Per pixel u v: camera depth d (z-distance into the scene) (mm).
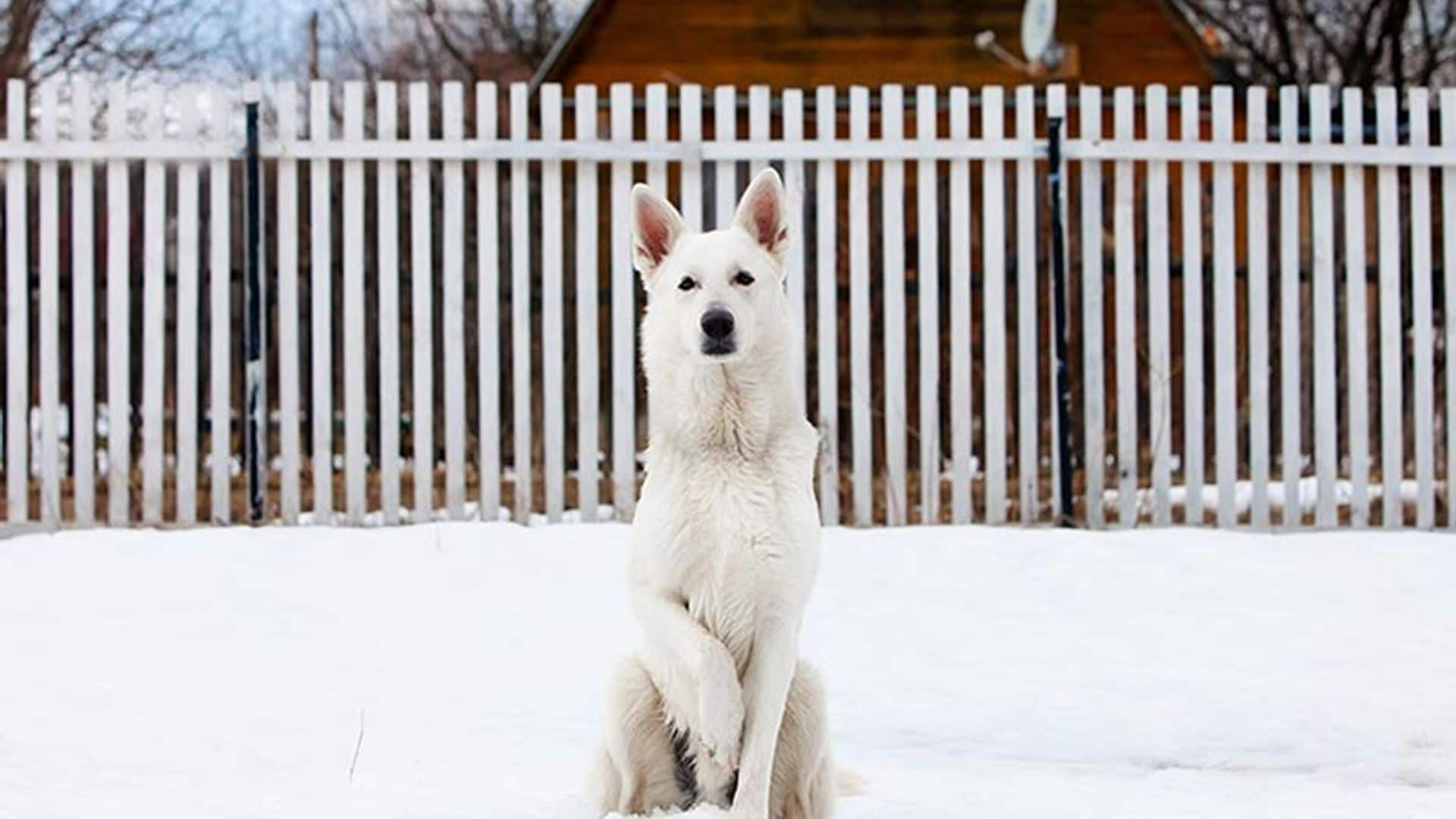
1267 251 10344
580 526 9281
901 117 10266
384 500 10172
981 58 15750
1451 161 10383
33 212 11836
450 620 7879
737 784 5059
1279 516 10805
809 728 5133
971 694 6945
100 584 8328
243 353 12203
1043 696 6910
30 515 10836
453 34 30359
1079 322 11070
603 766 5270
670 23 15727
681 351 5129
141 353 11523
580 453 10211
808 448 5211
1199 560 8727
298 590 8281
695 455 5078
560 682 7098
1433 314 11383
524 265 10258
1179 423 11625
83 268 10234
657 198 5547
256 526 9820
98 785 5605
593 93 10266
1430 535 9352
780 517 5004
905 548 8906
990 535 9156
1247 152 10336
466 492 10789
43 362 10234
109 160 10211
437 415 12008
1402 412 11016
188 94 10211
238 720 6527
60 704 6656
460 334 10203
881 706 6820
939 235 11766
